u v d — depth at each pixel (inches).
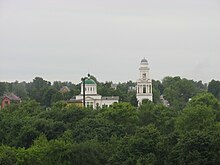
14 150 6151.6
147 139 6299.2
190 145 5905.5
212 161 5728.3
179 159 5895.7
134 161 6072.8
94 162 6304.1
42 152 6092.5
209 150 5851.4
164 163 6053.2
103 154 6471.5
